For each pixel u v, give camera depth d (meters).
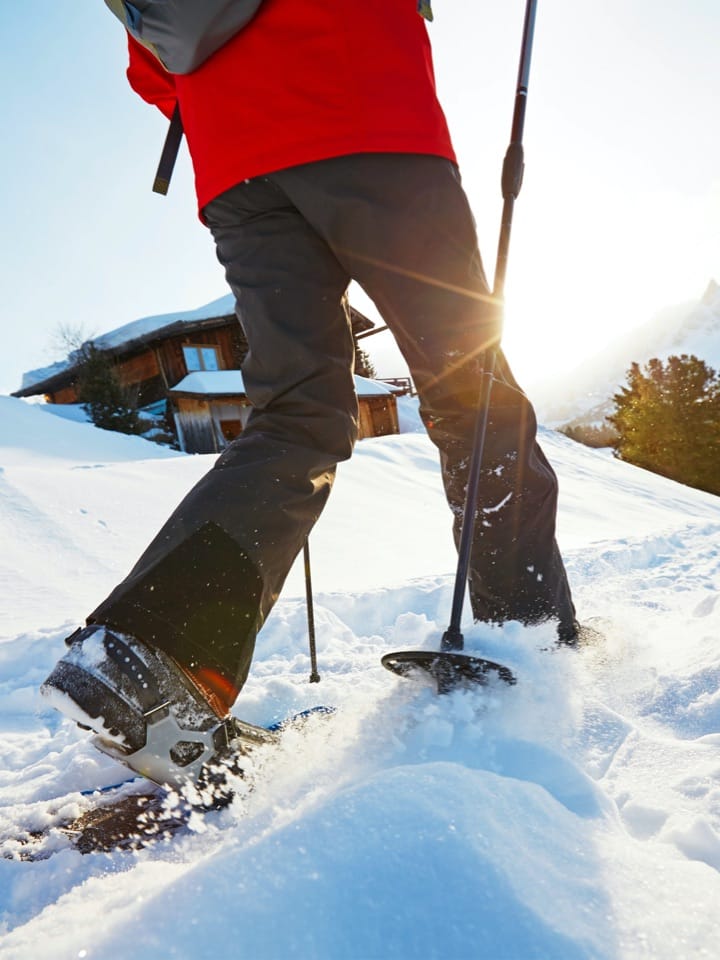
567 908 0.56
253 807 0.92
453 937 0.52
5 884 0.88
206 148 1.12
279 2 1.02
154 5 1.04
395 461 12.01
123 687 0.86
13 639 2.30
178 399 19.59
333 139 1.02
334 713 1.14
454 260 1.08
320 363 1.09
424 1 1.12
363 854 0.59
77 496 6.52
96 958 0.53
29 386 25.23
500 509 1.21
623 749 1.02
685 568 3.47
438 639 1.17
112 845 0.93
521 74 1.25
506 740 1.00
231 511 0.99
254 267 1.11
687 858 0.72
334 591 2.85
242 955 0.51
